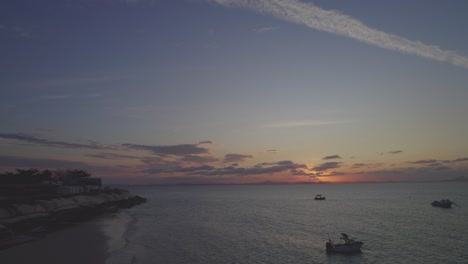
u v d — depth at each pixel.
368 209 101.56
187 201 151.88
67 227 54.22
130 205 113.38
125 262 32.56
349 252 41.59
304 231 58.31
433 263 37.41
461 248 44.28
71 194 75.44
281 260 37.88
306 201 148.12
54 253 34.00
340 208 106.88
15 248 36.06
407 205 115.25
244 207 113.38
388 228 61.69
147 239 47.12
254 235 53.56
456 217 78.19
